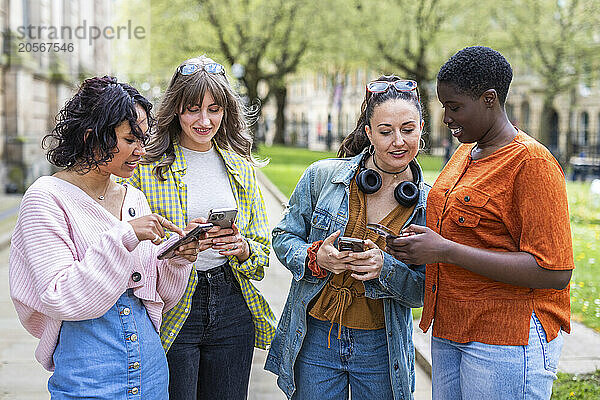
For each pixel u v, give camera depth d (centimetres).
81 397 212
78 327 216
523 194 216
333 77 4434
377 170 271
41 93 1869
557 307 230
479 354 227
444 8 2623
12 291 213
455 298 232
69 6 2172
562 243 211
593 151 3378
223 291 281
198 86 270
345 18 2803
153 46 3050
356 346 269
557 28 2539
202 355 288
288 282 700
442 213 237
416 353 468
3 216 1186
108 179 233
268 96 3325
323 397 276
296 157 2852
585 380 424
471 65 219
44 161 1786
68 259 210
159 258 229
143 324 228
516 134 227
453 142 3034
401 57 2744
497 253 217
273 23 2998
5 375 451
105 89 214
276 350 293
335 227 272
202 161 290
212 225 227
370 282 262
